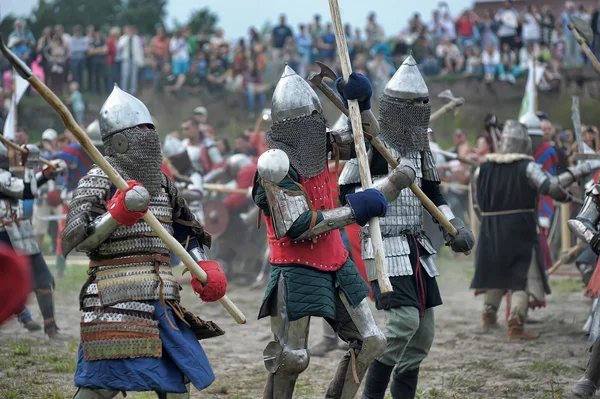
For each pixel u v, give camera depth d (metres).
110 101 5.74
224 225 17.02
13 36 31.12
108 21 60.78
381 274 6.07
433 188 7.41
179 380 5.56
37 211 19.58
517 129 11.45
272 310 6.38
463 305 14.23
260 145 20.38
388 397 7.95
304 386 8.55
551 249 18.45
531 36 34.06
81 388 5.50
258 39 35.91
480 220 11.71
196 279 5.74
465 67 34.56
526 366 9.55
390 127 7.17
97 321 5.46
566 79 34.09
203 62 35.47
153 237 5.67
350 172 7.04
